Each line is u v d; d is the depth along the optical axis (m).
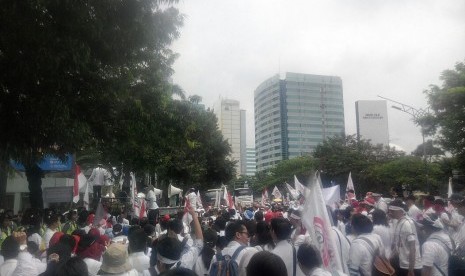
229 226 5.32
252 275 2.74
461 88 28.02
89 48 9.20
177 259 4.60
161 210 19.11
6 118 9.46
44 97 9.20
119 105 14.21
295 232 6.79
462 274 3.64
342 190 52.47
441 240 5.84
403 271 6.79
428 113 30.73
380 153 53.84
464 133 28.53
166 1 10.65
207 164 46.72
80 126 11.27
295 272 4.93
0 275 5.33
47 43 8.51
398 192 11.98
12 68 8.62
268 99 153.00
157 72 17.55
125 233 9.52
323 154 56.16
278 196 28.50
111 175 28.59
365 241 5.41
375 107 119.06
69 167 17.56
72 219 11.30
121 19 10.07
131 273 4.36
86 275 3.82
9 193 23.27
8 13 8.02
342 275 4.11
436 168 41.91
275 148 147.25
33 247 6.70
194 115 43.41
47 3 8.44
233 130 181.50
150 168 25.27
